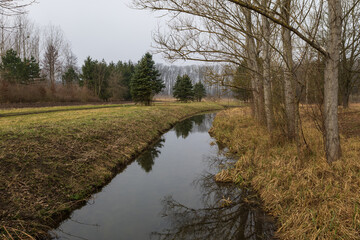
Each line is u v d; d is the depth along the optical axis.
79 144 8.09
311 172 5.27
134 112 17.58
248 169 7.02
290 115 8.00
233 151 9.80
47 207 4.89
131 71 58.78
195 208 5.55
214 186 6.76
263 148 8.20
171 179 7.43
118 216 5.18
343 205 3.92
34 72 35.38
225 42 6.89
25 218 4.35
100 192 6.41
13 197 4.64
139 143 11.32
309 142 7.29
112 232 4.56
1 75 30.03
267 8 4.10
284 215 4.45
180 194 6.32
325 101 5.32
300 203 4.46
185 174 7.89
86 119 12.05
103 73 49.81
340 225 3.49
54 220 4.77
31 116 13.67
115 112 17.25
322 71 5.61
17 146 6.43
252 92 13.12
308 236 3.59
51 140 7.56
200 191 6.50
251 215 5.04
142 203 5.80
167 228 4.72
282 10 6.11
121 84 53.81
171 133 16.25
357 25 11.58
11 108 20.19
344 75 14.88
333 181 4.78
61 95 36.06
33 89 31.14
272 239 4.21
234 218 5.07
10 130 7.65
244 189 6.30
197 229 4.66
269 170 6.30
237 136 11.35
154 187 6.80
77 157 7.23
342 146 6.79
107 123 11.62
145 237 4.42
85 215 5.19
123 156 9.12
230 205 5.56
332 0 4.74
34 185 5.25
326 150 5.47
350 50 13.11
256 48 9.23
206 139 14.16
